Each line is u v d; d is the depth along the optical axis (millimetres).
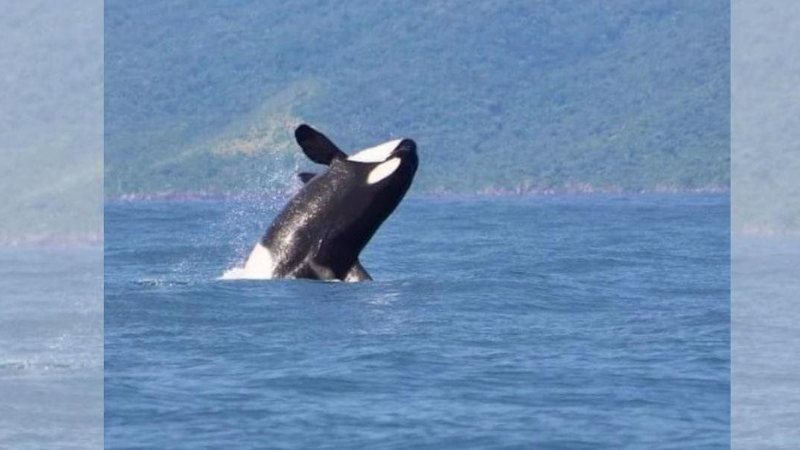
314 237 83500
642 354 64312
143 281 86375
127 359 59906
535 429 48688
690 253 140875
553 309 80938
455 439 47250
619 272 111312
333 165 84062
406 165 82438
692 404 53031
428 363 59969
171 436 47625
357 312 73250
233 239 164875
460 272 104625
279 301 76312
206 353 61188
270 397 52625
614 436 48031
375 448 46531
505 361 60906
